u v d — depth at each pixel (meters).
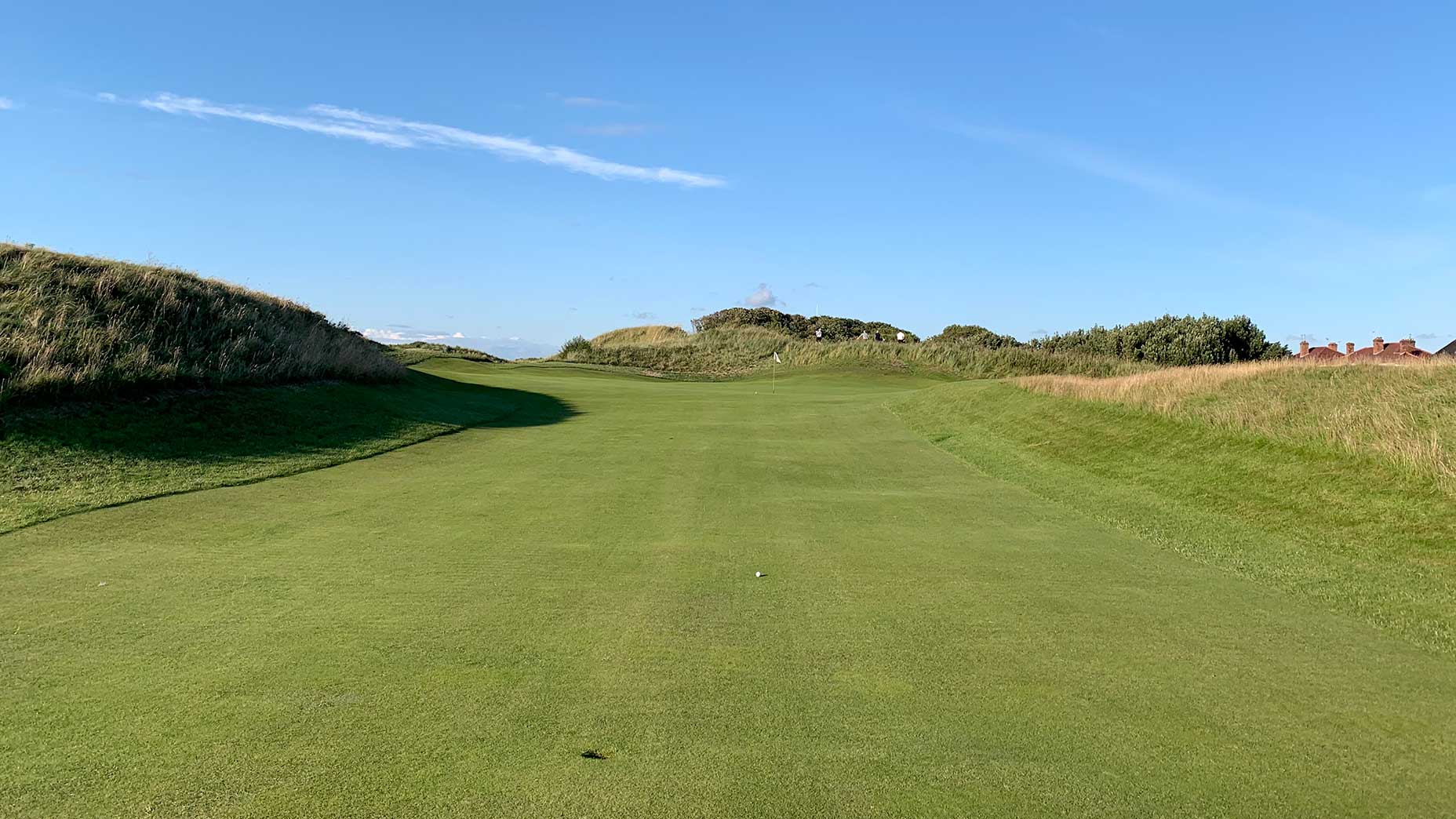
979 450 15.48
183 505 9.70
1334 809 3.59
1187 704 4.62
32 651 5.07
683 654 5.25
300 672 4.82
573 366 44.72
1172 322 55.03
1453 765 3.99
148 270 19.58
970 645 5.51
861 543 8.45
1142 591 6.83
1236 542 8.55
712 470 13.10
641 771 3.77
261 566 7.16
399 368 23.91
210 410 14.66
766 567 7.43
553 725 4.21
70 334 15.11
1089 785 3.74
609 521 9.28
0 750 3.84
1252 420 12.76
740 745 4.04
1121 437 14.17
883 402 23.94
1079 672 5.06
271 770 3.70
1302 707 4.61
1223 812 3.54
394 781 3.63
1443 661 5.34
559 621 5.83
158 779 3.61
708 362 51.66
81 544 7.83
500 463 13.52
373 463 13.26
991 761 3.95
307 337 21.00
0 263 17.03
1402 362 14.41
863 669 5.06
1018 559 7.83
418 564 7.29
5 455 10.88
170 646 5.18
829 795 3.62
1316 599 6.62
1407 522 8.44
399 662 4.99
